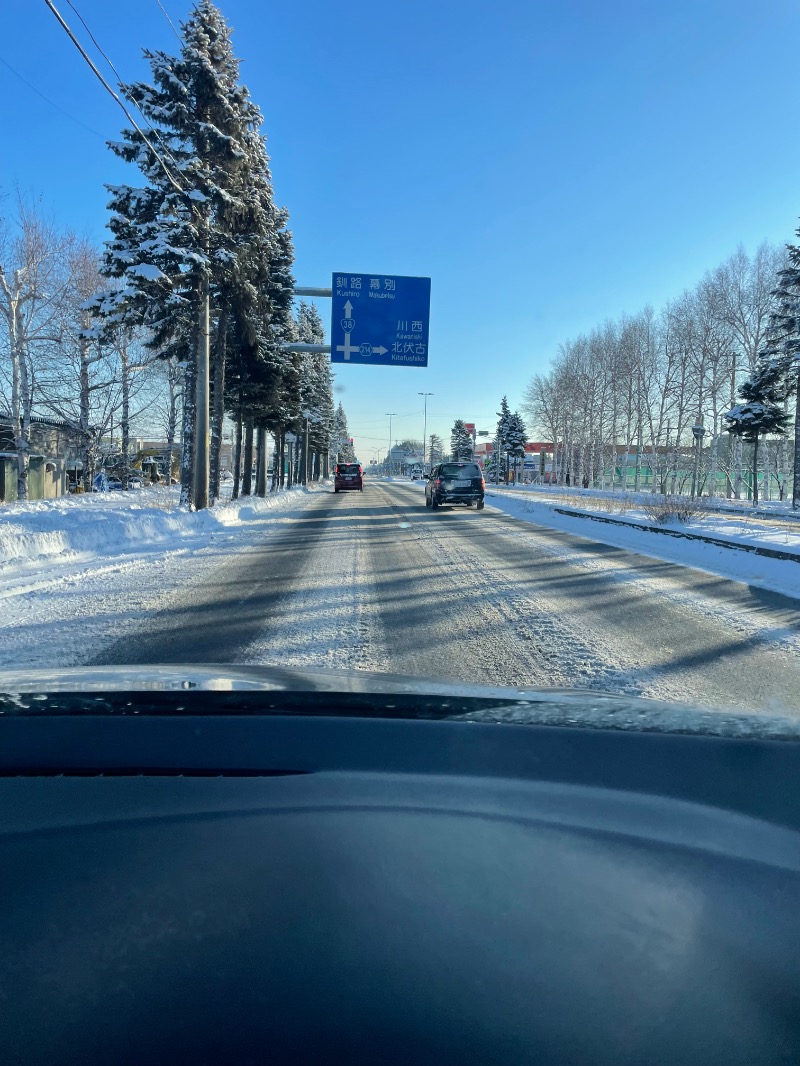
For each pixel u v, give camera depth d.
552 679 4.81
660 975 1.04
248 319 21.88
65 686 2.13
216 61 18.38
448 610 7.25
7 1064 0.88
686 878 1.27
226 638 5.96
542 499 31.14
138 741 1.67
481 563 10.82
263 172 21.97
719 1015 0.98
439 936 1.09
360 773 1.57
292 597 7.95
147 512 14.96
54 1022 0.94
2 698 1.96
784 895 1.24
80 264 26.66
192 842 1.32
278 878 1.22
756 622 6.73
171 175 16.17
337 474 45.47
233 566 10.37
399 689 2.19
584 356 66.12
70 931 1.09
